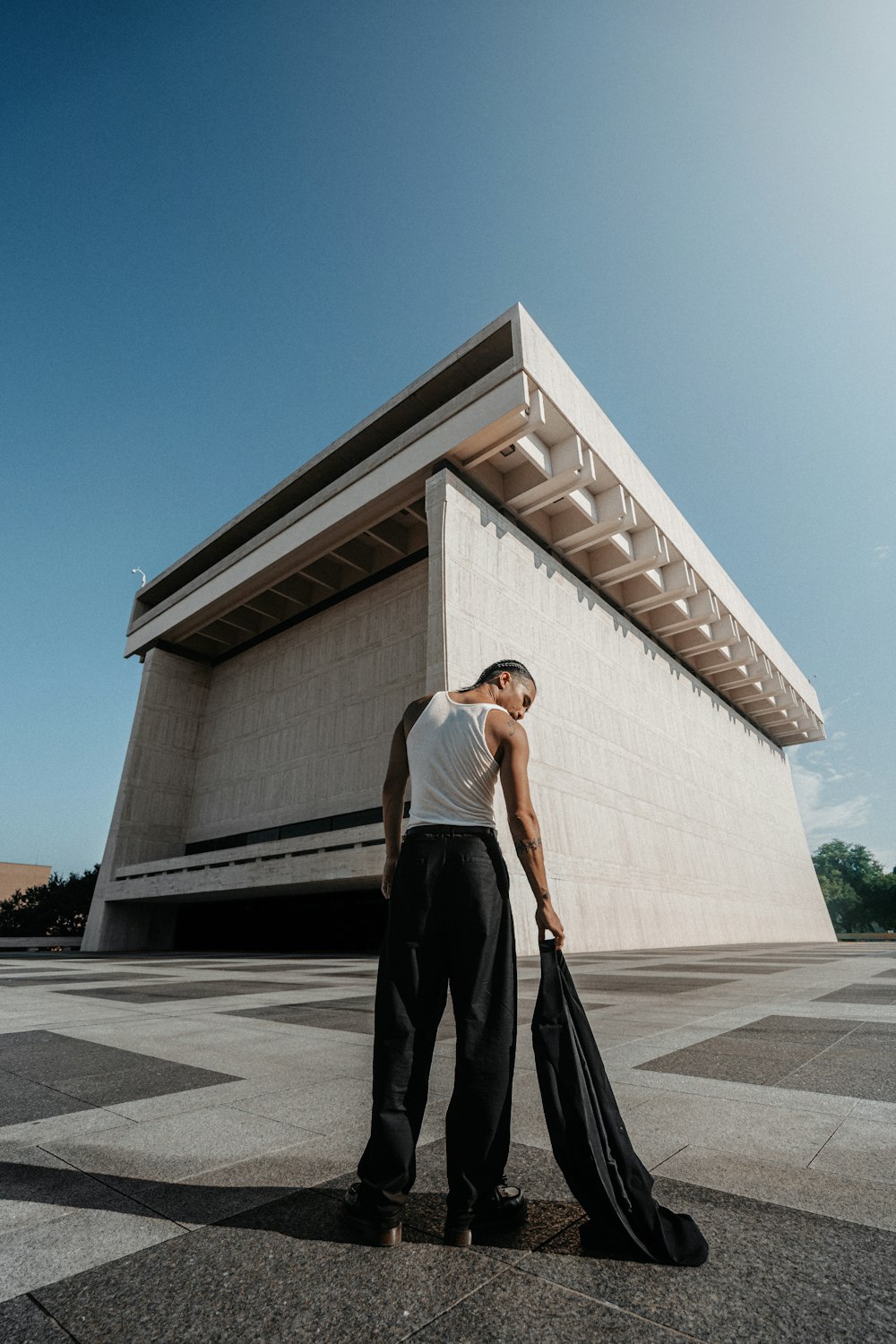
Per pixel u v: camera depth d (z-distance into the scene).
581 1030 1.56
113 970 10.83
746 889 35.06
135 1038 4.05
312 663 30.53
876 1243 1.37
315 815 27.20
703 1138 2.09
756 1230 1.45
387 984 1.65
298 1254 1.38
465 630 19.83
